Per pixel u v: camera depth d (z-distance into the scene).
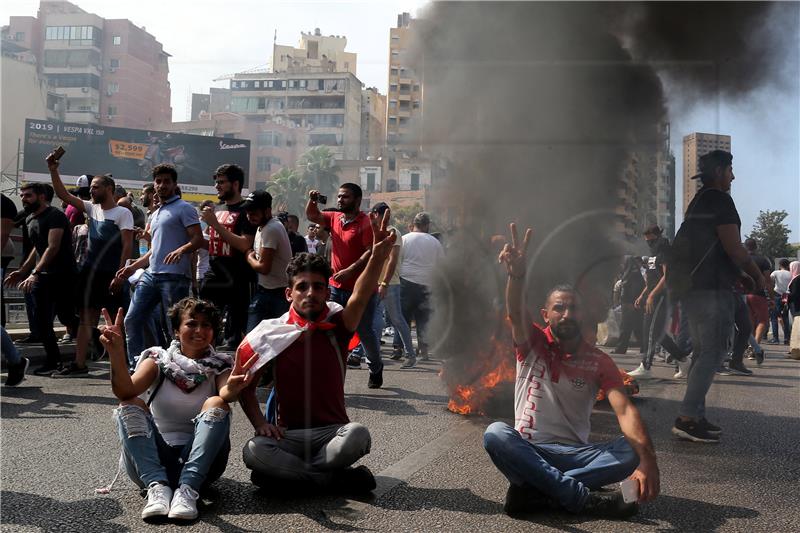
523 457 2.70
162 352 3.06
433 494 2.99
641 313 4.93
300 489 3.01
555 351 2.99
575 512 2.74
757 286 4.09
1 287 5.90
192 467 2.78
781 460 3.59
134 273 4.75
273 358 2.95
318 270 3.00
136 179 23.73
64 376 5.88
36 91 31.77
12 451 3.59
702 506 2.88
